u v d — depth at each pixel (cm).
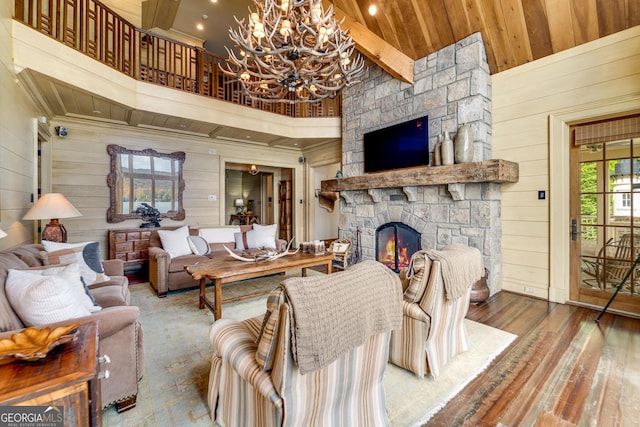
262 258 342
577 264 328
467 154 355
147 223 516
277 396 109
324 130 598
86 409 96
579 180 326
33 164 353
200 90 488
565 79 322
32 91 333
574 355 217
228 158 639
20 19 285
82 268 248
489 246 351
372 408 147
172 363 212
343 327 116
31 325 138
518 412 160
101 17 366
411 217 434
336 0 404
